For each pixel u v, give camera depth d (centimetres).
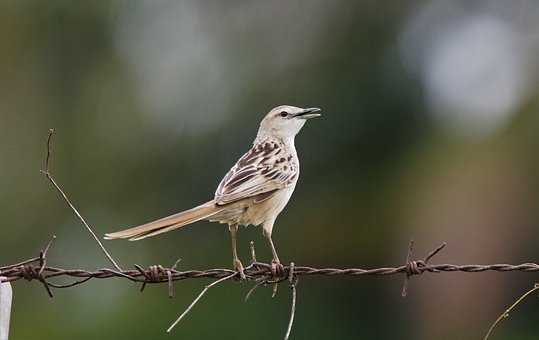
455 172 1662
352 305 1727
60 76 1881
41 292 1773
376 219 1772
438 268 777
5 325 719
